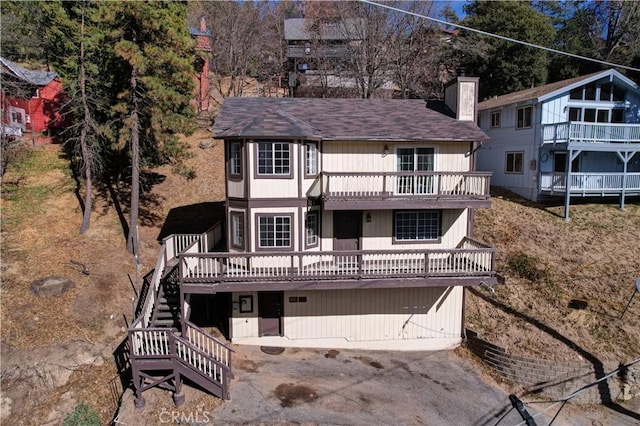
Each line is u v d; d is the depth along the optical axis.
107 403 13.38
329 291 16.19
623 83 24.11
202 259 14.49
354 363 15.30
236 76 44.09
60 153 28.30
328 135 15.62
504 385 14.40
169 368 12.45
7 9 28.98
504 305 17.55
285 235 15.35
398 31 32.50
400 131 16.39
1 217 21.06
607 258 18.97
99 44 19.97
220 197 26.05
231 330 16.08
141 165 26.61
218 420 11.70
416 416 12.35
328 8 36.22
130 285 18.02
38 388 13.65
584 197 24.50
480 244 15.59
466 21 36.34
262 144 14.96
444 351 16.53
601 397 13.97
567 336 15.56
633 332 15.55
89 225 21.52
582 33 38.53
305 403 12.62
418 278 14.55
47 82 31.28
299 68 41.41
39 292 16.44
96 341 15.34
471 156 16.86
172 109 20.59
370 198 15.06
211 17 42.47
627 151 22.42
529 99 23.89
